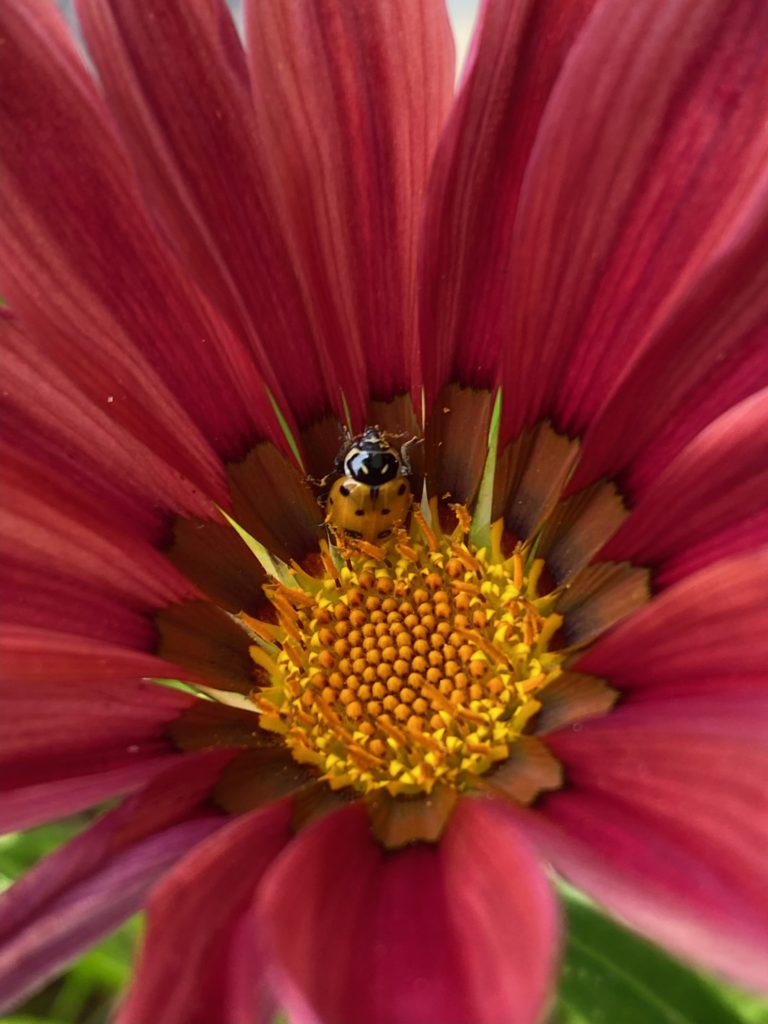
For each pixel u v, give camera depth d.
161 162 0.06
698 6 0.06
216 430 0.07
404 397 0.08
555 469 0.07
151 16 0.07
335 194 0.07
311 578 0.07
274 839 0.06
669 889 0.05
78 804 0.06
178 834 0.06
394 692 0.07
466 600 0.07
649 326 0.07
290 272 0.07
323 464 0.08
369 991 0.05
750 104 0.06
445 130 0.06
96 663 0.06
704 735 0.05
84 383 0.07
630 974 0.07
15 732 0.06
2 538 0.06
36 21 0.06
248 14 0.06
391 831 0.06
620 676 0.06
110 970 0.08
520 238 0.07
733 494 0.06
